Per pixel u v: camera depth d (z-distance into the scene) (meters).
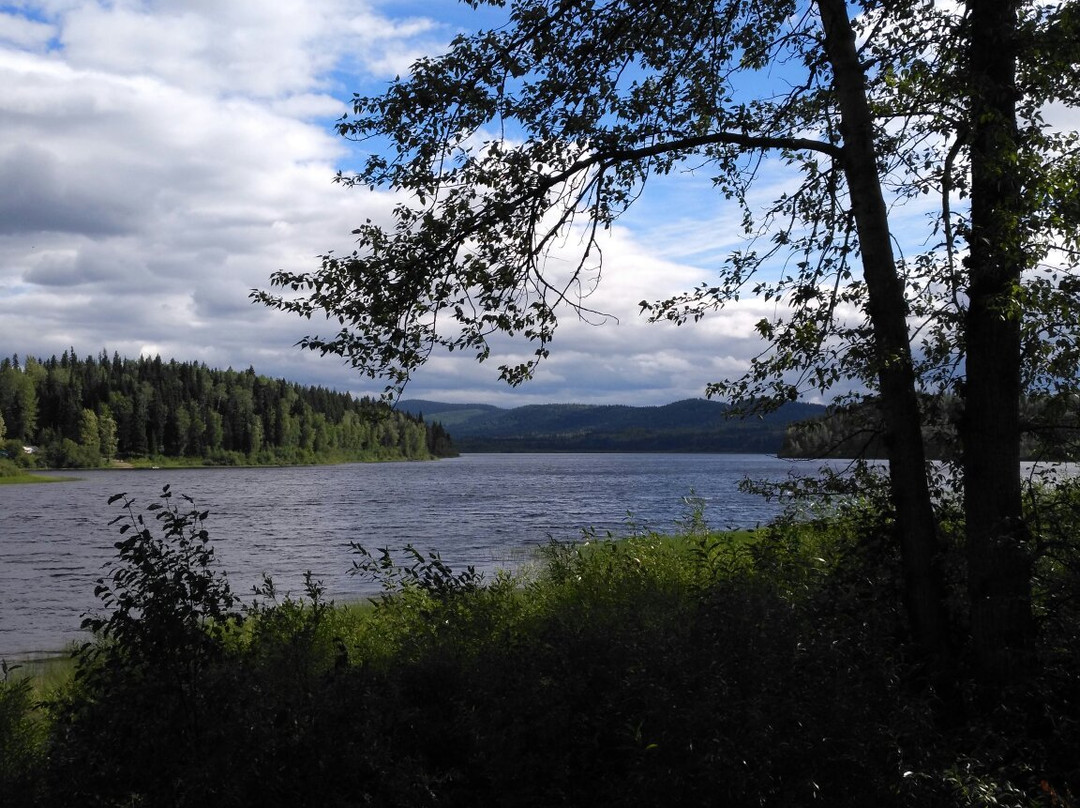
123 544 5.24
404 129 6.95
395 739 5.20
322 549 31.53
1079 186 5.90
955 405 6.73
